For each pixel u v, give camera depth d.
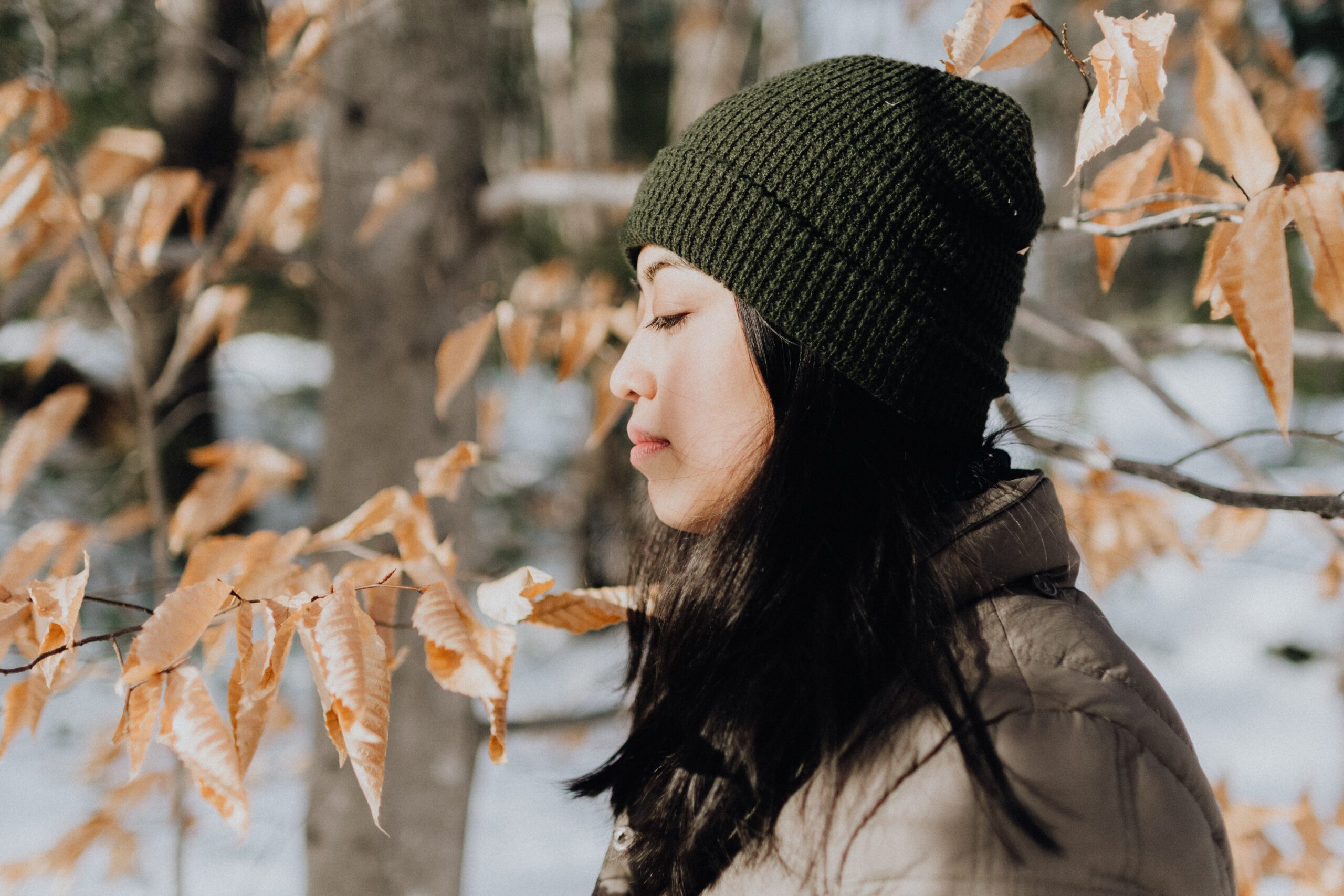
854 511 0.80
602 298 1.83
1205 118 0.86
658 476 0.90
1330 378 7.83
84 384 4.95
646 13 8.10
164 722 0.70
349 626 0.73
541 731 2.04
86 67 3.30
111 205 2.12
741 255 0.84
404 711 1.88
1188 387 10.03
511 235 4.14
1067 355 2.89
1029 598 0.77
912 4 1.89
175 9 2.10
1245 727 5.46
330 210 1.96
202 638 1.02
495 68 4.46
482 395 2.56
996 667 0.70
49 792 3.80
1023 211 0.89
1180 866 0.62
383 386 1.91
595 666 3.21
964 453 0.88
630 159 7.92
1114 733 0.66
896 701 0.71
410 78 1.93
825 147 0.84
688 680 0.85
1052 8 3.73
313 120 2.77
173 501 5.00
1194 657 6.39
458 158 1.98
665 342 0.90
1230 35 2.01
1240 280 0.72
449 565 1.05
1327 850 1.45
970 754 0.64
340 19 1.74
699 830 0.80
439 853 1.92
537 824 4.30
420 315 1.93
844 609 0.77
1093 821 0.62
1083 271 6.06
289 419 5.97
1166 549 1.61
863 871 0.67
